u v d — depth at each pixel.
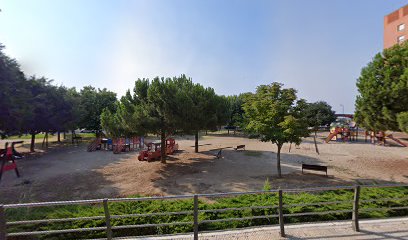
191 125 15.57
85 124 38.56
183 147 28.28
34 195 10.80
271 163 18.03
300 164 17.62
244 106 14.57
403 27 42.03
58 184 12.60
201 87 17.17
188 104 14.84
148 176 14.09
